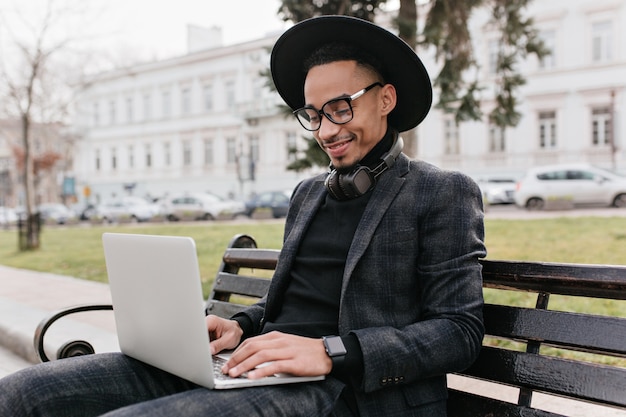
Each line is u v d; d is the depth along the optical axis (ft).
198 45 133.90
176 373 4.64
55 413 4.84
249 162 109.60
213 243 39.09
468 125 95.45
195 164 133.90
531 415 4.68
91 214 113.80
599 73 87.45
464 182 5.07
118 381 5.15
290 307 5.51
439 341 4.56
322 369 4.40
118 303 5.30
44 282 24.90
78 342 6.81
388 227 5.02
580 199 61.57
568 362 4.63
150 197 126.31
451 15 23.17
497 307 5.16
